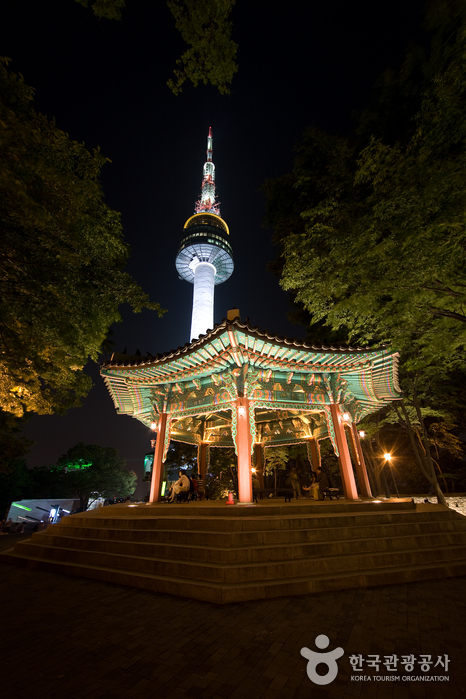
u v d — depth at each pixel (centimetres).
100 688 407
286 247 1212
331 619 598
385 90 1190
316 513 1111
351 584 771
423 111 841
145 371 1485
